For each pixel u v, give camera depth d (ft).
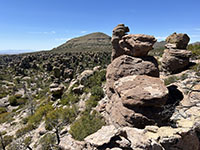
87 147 23.26
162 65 61.82
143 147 19.60
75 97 64.34
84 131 33.71
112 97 35.50
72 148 25.02
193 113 27.76
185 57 53.67
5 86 213.87
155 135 22.61
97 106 48.24
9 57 476.95
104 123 36.24
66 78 144.46
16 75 271.08
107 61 270.05
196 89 35.22
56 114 54.19
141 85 28.78
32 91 178.70
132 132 23.36
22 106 116.26
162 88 27.84
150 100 25.66
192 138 23.16
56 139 39.19
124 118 27.53
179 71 55.01
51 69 271.69
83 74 80.79
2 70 309.01
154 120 25.63
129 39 34.88
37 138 47.03
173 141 21.59
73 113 51.88
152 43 33.04
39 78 238.68
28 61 334.24
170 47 58.54
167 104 32.42
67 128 42.39
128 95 27.30
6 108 124.06
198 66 49.85
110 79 37.24
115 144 21.54
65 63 247.91
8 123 76.54
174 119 26.96
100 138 22.30
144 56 35.53
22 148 43.42
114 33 40.47
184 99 33.04
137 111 26.48
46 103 83.30
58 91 80.74
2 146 47.91
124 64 34.40
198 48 77.15
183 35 56.90
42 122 58.18
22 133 53.88
